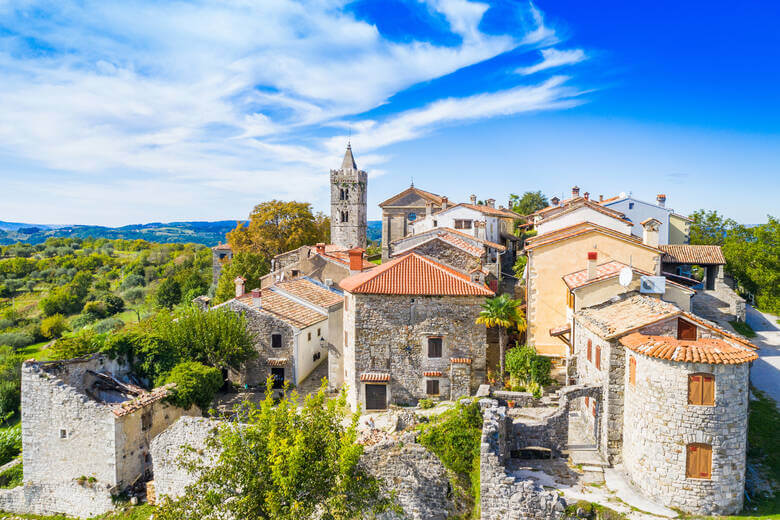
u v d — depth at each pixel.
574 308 30.19
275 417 19.41
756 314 47.84
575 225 40.19
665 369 19.67
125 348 37.66
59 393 30.16
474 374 32.09
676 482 19.41
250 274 70.00
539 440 24.38
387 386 32.50
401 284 32.47
